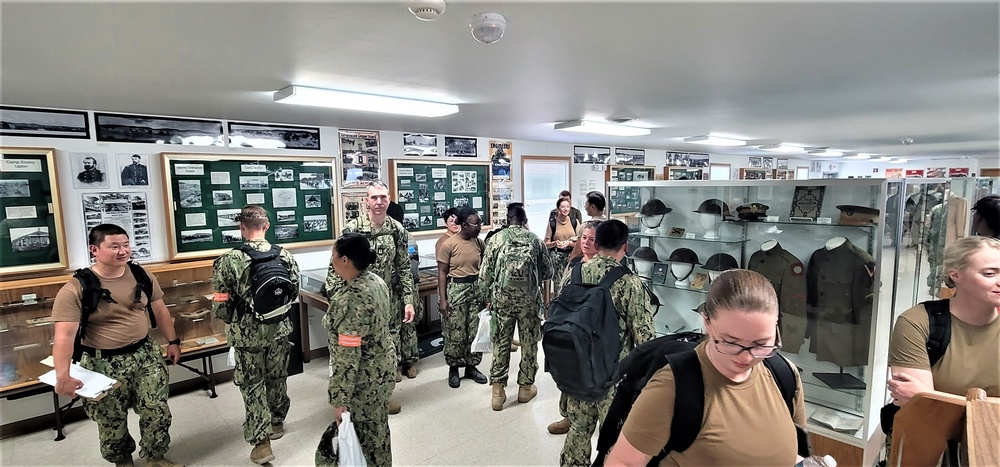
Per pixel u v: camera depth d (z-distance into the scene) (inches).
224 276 99.4
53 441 114.1
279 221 153.9
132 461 99.3
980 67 91.7
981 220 110.3
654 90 109.8
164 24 56.7
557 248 195.9
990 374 55.9
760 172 431.2
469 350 146.2
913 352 59.3
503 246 124.9
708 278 113.3
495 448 108.9
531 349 128.0
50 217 117.6
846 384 91.4
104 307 91.0
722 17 60.5
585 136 215.8
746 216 105.3
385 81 94.1
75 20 54.1
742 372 40.6
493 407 126.8
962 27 65.9
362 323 79.7
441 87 101.3
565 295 86.1
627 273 85.7
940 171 391.9
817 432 92.0
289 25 59.0
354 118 142.7
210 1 49.7
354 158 169.9
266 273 100.4
